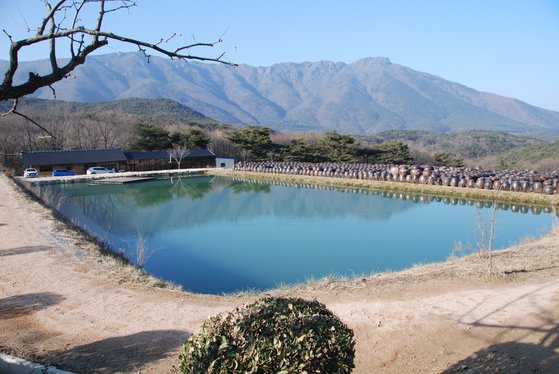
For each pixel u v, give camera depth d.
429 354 5.45
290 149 58.69
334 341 3.59
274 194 33.56
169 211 26.38
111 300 8.04
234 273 14.29
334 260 15.82
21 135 52.47
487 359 5.13
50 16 3.20
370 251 16.94
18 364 4.99
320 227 21.48
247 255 16.53
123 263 11.77
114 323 6.93
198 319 7.04
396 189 32.41
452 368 5.04
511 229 19.33
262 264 15.35
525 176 28.61
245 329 3.59
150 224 22.47
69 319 7.13
